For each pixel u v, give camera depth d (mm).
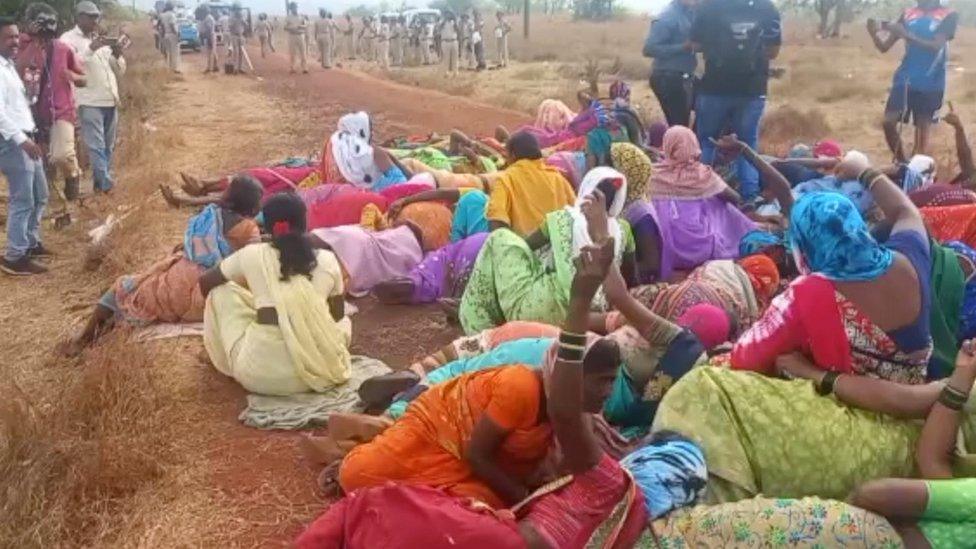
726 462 4172
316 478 4879
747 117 9820
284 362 5566
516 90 22391
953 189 6953
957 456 4059
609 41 40469
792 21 54406
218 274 5797
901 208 4969
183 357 6238
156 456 5023
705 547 3723
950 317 4941
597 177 6059
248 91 22344
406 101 20234
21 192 8133
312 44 40406
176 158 13234
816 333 4250
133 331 6574
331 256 5875
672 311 5605
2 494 4688
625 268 6281
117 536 4492
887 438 4148
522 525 3521
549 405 3553
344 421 4730
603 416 5055
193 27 35906
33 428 5070
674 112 11109
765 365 4441
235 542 4398
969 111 16719
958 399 3979
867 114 16781
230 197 6645
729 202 7781
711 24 9594
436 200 8180
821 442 4137
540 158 7348
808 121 15031
